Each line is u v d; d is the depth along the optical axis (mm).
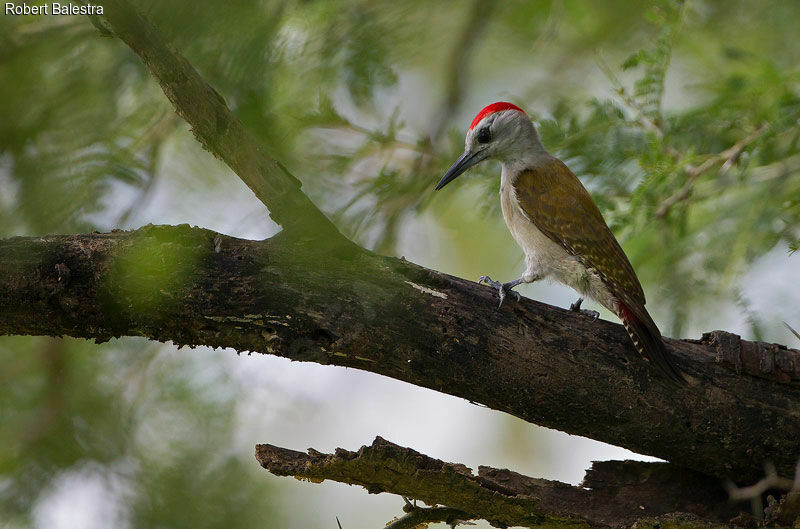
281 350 7562
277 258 7531
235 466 12258
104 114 10555
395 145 11391
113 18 7281
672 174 9633
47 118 10352
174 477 11945
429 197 11469
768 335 10109
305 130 11000
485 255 15367
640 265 11320
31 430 11805
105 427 11953
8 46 10281
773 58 10977
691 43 11156
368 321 7547
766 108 9484
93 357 12180
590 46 12867
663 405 7824
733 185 9992
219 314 7398
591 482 8086
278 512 12703
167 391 12227
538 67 14586
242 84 8359
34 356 12000
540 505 7723
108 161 10391
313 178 10445
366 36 10961
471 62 13602
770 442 7832
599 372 7816
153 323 7465
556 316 7984
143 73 10602
